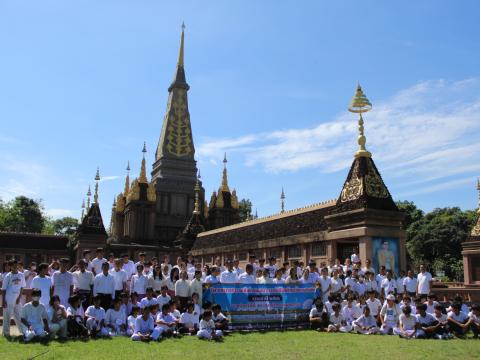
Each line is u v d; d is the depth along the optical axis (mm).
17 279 17125
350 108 28609
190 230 66062
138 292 20594
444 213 91938
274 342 16078
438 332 17562
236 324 19656
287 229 35031
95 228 61750
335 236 27344
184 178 94188
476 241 43406
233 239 45906
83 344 15289
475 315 18047
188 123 98625
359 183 26578
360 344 15602
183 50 103688
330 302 20266
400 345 15391
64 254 64312
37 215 112000
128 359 12492
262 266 24047
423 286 22188
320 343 15820
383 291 22078
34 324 16000
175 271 21156
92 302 18438
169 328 17344
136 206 83125
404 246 25578
